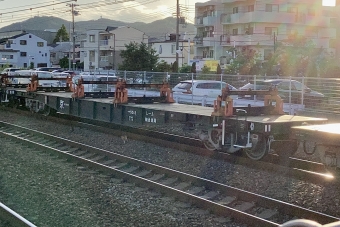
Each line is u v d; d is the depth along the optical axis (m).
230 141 10.95
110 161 11.12
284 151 10.75
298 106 19.73
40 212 7.32
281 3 46.97
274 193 8.49
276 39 42.44
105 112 15.24
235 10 49.75
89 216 7.11
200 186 8.83
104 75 33.88
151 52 44.91
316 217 6.76
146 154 12.12
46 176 9.66
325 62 34.50
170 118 12.59
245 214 6.68
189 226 6.71
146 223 6.83
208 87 24.33
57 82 30.80
